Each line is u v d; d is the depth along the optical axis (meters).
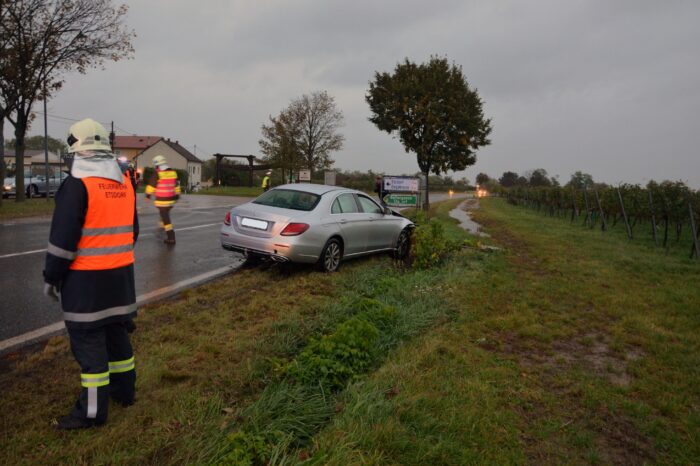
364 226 8.90
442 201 43.06
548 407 3.59
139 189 39.28
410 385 3.64
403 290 6.77
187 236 12.05
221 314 5.42
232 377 3.79
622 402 3.71
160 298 6.15
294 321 5.12
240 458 2.67
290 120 42.78
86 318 2.95
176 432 3.01
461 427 3.15
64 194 2.85
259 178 65.81
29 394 3.43
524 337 5.18
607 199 19.55
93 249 2.96
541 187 35.59
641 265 10.05
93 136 3.00
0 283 6.57
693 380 4.19
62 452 2.75
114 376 3.27
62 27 19.91
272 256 7.52
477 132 25.08
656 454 3.09
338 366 3.85
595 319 5.99
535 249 12.21
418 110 23.67
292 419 3.12
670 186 13.82
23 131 21.41
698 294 7.43
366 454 2.74
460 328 5.27
